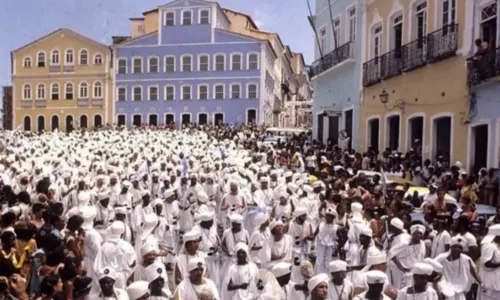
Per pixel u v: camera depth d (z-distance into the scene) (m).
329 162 21.72
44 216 9.04
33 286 7.60
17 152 24.08
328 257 10.77
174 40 61.44
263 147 31.75
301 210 11.08
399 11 24.73
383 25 26.41
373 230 10.56
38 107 64.62
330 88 33.66
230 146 33.91
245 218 12.77
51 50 64.06
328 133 33.84
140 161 22.88
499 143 17.56
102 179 14.43
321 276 6.67
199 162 23.58
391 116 25.53
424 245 9.05
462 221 9.45
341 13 31.77
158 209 11.87
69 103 63.88
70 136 39.19
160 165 20.81
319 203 13.25
